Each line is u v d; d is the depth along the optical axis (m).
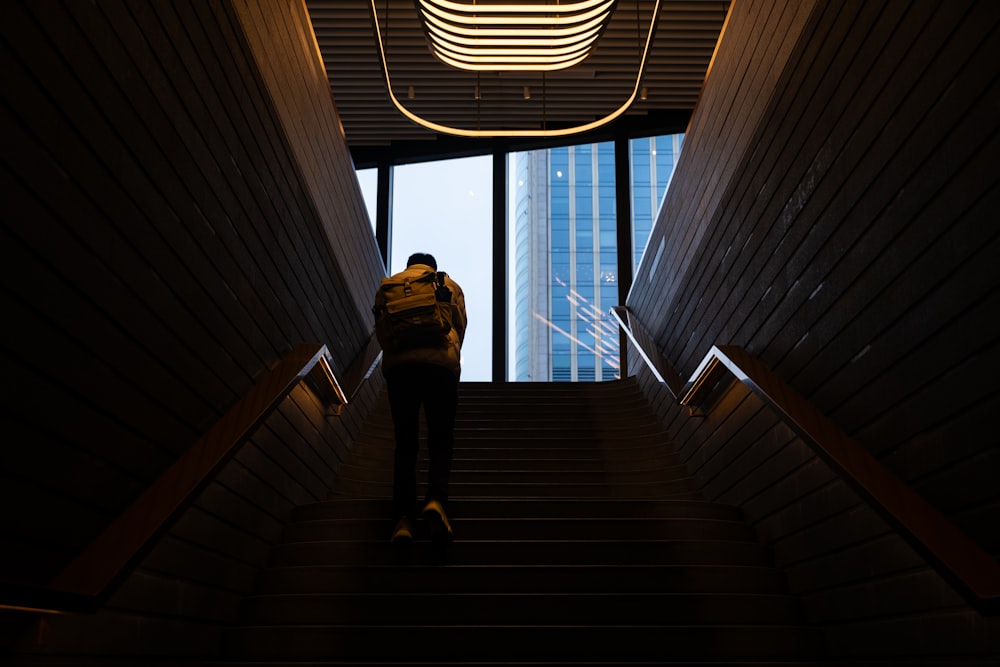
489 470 5.89
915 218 2.97
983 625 2.50
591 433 6.70
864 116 3.36
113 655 2.60
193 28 3.24
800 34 4.06
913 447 3.00
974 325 2.61
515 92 9.60
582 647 3.42
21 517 2.20
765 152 4.52
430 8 5.19
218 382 3.60
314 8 7.86
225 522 3.57
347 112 10.01
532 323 10.42
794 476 3.98
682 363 6.37
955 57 2.71
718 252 5.43
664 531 4.34
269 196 4.30
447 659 3.39
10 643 2.17
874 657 3.16
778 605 3.72
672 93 9.75
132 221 2.73
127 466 2.80
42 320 2.24
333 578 3.84
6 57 2.04
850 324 3.49
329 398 5.36
